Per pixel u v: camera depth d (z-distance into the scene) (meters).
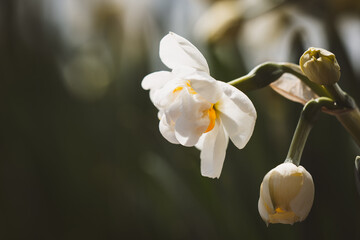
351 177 0.51
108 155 0.71
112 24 0.83
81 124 0.74
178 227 0.60
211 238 0.54
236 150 0.54
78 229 0.67
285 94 0.40
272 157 0.53
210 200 0.52
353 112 0.37
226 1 0.61
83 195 0.68
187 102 0.36
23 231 0.68
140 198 0.64
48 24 0.84
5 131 0.70
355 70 0.55
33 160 0.69
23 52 0.77
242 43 0.62
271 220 0.36
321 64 0.35
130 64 0.78
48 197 0.68
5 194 0.69
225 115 0.37
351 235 0.50
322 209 0.50
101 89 0.86
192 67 0.37
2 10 0.77
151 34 0.79
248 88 0.37
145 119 0.67
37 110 0.72
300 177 0.35
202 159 0.37
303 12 0.54
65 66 0.88
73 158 0.70
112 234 0.65
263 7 0.58
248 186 0.53
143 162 0.64
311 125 0.37
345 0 0.52
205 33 0.59
